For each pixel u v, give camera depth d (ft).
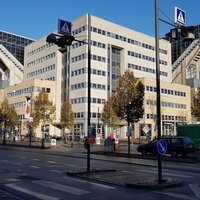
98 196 35.47
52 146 156.66
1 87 387.14
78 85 288.10
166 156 97.81
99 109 284.20
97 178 47.96
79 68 288.92
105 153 108.68
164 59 353.72
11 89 338.34
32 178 49.19
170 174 54.85
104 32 299.38
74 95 291.17
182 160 84.64
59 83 310.86
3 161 78.02
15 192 37.88
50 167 65.21
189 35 46.73
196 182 45.78
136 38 326.24
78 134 280.10
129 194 36.58
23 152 116.78
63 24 51.96
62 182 45.37
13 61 399.24
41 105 187.83
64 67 309.63
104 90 291.99
